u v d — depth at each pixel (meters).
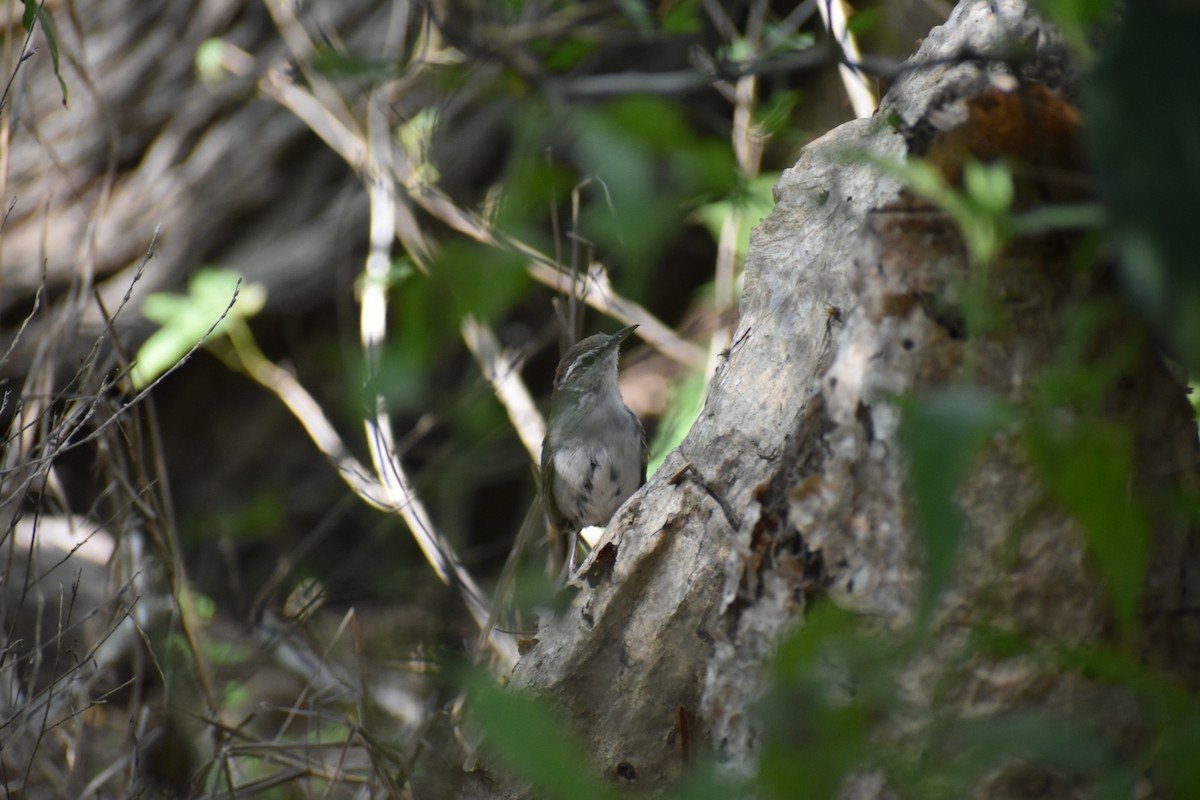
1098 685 4.57
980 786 4.52
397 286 9.59
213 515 13.82
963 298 4.00
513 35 6.34
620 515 6.92
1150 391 4.70
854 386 4.80
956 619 4.57
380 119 11.13
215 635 12.19
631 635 6.62
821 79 11.11
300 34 12.77
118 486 9.88
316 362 14.74
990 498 4.61
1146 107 3.10
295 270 14.09
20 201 14.22
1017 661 4.53
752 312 7.14
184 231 14.18
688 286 14.34
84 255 11.97
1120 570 2.95
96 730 10.12
